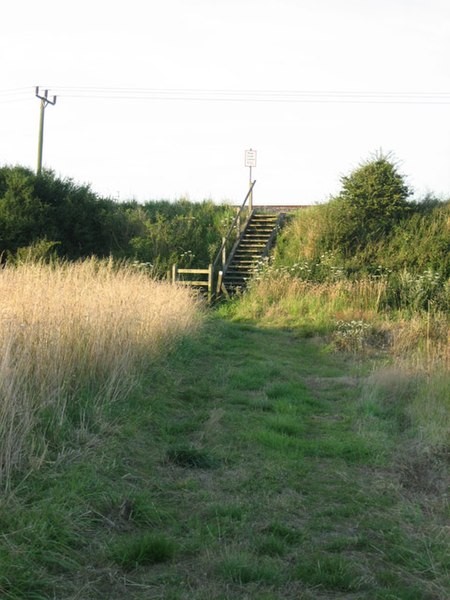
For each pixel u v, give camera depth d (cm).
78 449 560
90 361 730
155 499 517
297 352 1340
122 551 425
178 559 431
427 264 1980
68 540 423
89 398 674
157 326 1036
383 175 2328
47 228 2236
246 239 2486
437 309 1694
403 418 791
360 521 504
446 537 479
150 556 425
